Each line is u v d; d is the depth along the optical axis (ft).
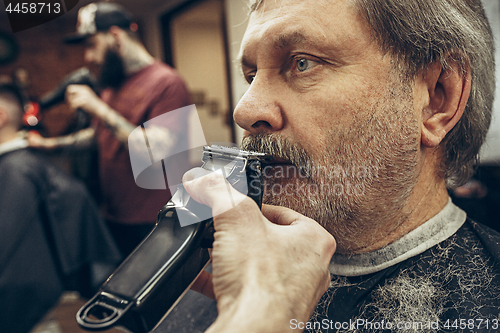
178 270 1.06
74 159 6.24
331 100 1.38
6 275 5.24
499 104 2.42
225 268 1.09
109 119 5.12
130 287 1.02
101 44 5.16
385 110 1.39
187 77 14.26
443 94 1.51
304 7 1.38
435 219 1.61
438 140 1.51
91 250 5.91
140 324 1.00
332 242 1.24
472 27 1.59
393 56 1.38
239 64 1.92
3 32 11.92
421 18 1.40
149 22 14.24
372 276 1.59
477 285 1.43
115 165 5.24
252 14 1.55
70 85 5.48
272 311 1.01
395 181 1.45
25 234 5.51
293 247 1.14
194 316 1.96
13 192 5.52
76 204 5.91
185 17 13.69
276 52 1.42
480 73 1.68
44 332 6.43
